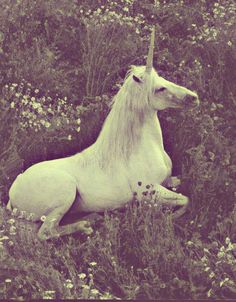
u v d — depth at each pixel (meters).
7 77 7.96
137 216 6.25
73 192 6.26
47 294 5.57
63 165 6.39
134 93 6.34
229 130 7.55
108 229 6.12
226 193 6.69
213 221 6.52
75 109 7.86
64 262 5.89
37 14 8.84
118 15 9.12
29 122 7.25
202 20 9.17
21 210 6.33
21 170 6.98
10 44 8.44
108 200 6.37
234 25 8.64
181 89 6.39
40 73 8.08
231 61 8.27
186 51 8.55
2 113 7.31
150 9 9.38
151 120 6.46
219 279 5.80
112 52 8.36
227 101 7.98
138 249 6.05
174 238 6.19
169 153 7.23
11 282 5.71
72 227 6.28
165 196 6.40
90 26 8.53
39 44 8.49
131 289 5.77
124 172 6.38
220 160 7.02
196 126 7.36
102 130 6.48
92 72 8.21
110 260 5.94
